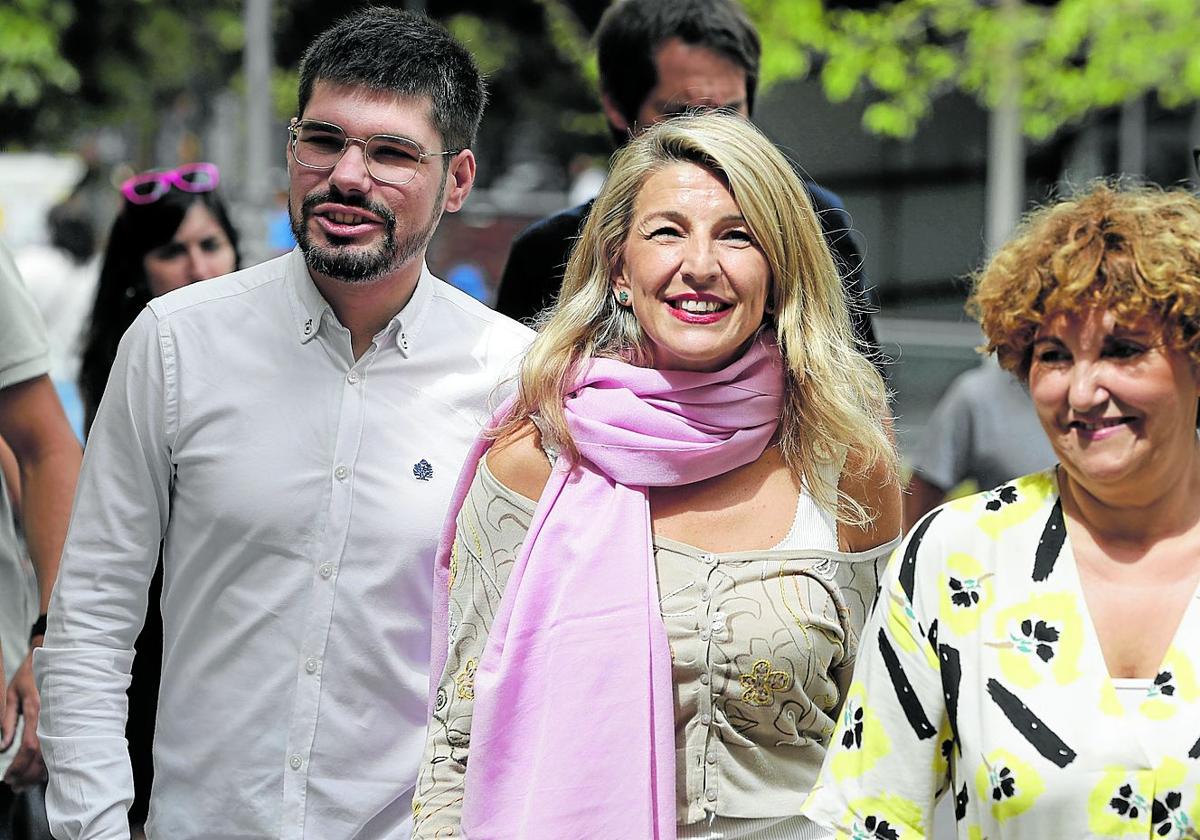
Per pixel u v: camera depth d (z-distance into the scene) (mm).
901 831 2635
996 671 2531
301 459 3248
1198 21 10977
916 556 2635
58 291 13969
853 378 3088
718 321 2969
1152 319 2426
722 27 4332
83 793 3225
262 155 12523
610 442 2998
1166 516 2537
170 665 3314
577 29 15836
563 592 2941
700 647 2910
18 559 4207
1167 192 2557
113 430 3295
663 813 2863
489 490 3078
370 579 3244
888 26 11477
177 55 18844
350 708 3244
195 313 3309
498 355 3447
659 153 3049
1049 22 11391
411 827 3238
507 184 24609
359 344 3354
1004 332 2553
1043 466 5629
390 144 3225
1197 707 2432
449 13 21078
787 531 3012
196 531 3262
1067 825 2445
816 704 2973
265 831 3225
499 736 2922
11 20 16953
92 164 18203
